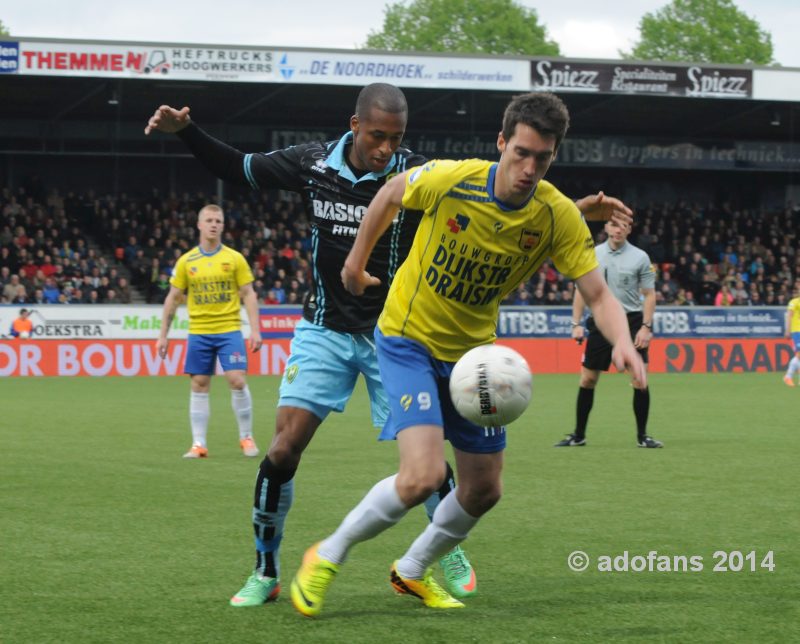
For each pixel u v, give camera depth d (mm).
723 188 53656
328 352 7500
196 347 15383
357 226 7535
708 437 18078
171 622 6645
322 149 7770
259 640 6230
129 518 10320
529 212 6406
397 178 6645
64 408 23359
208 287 15367
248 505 11086
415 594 7121
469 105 46594
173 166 49344
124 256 45625
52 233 44812
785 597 7309
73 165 48781
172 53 37188
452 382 6477
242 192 49438
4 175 48219
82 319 36500
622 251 16344
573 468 14023
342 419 21250
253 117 48375
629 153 50438
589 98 45125
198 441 15289
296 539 9391
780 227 52719
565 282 45219
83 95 44219
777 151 51375
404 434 6578
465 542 9195
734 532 9641
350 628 6504
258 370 37188
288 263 46031
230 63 37594
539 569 8203
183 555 8648
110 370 36094
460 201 6430
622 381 33625
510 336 39188
